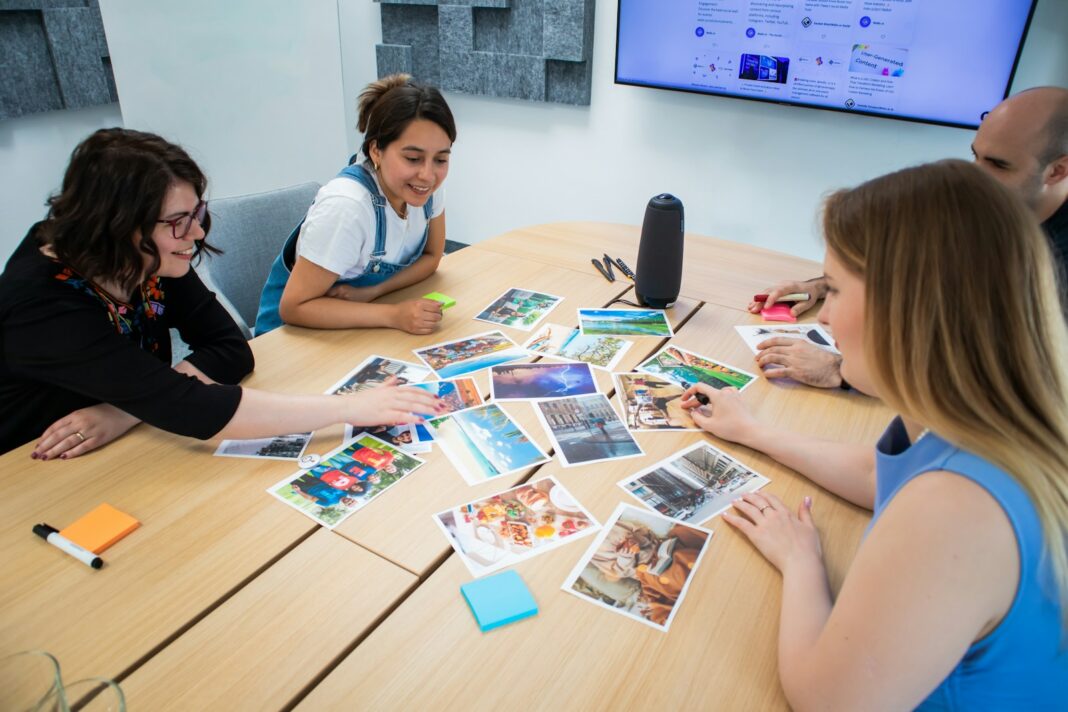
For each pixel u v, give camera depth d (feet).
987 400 1.89
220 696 2.26
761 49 8.31
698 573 2.79
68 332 3.25
